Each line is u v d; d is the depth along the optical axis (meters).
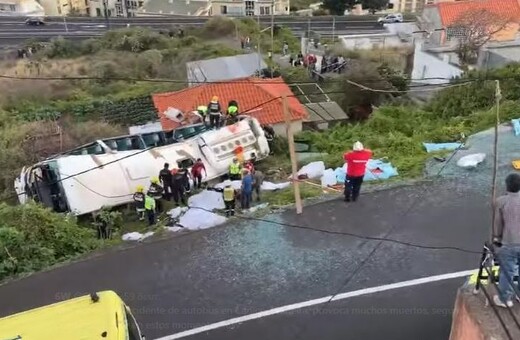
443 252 11.73
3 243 13.03
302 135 24.19
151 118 37.16
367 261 11.66
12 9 85.88
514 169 14.52
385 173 15.16
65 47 55.78
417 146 17.78
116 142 20.95
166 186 16.80
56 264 12.73
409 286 10.88
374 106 30.47
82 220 17.22
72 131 31.05
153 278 11.77
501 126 17.05
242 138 20.31
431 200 13.55
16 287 11.93
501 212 7.15
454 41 36.78
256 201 15.51
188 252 12.49
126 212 17.48
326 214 13.38
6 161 24.80
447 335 9.69
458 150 15.88
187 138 20.84
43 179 17.67
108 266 12.31
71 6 101.62
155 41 56.62
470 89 23.64
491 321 6.80
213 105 21.78
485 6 42.97
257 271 11.67
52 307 7.21
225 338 10.05
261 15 76.94
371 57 42.16
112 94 43.09
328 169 17.42
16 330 6.81
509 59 31.11
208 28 60.41
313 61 40.94
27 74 47.72
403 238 12.27
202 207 15.59
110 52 54.47
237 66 39.56
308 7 92.44
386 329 9.92
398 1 89.12
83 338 6.53
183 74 46.38
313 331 10.03
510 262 7.02
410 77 34.56
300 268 11.64
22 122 36.19
